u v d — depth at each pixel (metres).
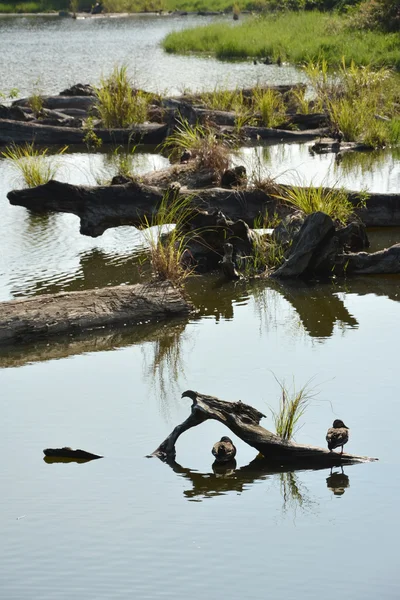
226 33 47.66
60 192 13.70
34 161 19.42
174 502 7.21
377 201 15.12
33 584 6.18
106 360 10.24
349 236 13.34
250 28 48.75
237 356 10.18
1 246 14.88
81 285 12.78
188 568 6.32
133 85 29.00
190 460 7.94
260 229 14.64
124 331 11.15
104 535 6.76
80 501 7.25
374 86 25.45
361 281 12.98
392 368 9.64
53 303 11.11
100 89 25.91
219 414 8.01
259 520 6.93
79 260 14.09
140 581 6.19
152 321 11.47
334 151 21.75
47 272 13.45
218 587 6.12
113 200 13.91
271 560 6.41
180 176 16.05
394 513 6.96
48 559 6.47
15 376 9.83
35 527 6.88
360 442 8.05
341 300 12.10
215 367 9.86
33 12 84.69
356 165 19.81
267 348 10.40
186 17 72.44
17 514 7.07
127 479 7.60
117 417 8.72
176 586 6.12
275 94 26.56
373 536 6.68
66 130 23.77
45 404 9.05
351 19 42.81
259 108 24.70
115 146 23.52
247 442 7.97
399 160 20.38
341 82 26.89
